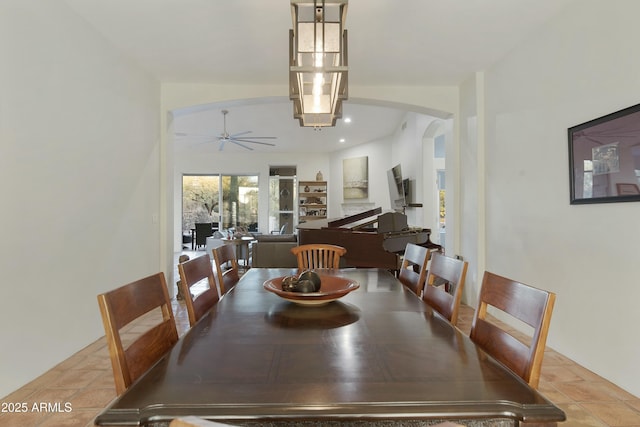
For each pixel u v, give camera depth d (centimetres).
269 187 1005
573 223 253
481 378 90
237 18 277
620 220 214
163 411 75
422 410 76
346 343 114
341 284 186
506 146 338
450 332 126
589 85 238
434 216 601
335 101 197
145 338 112
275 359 102
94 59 292
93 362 253
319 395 81
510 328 331
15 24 215
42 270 236
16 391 214
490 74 368
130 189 349
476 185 384
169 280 428
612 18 219
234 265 238
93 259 291
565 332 261
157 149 410
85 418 187
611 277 221
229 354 105
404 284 223
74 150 268
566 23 259
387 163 803
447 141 454
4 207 208
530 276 301
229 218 1009
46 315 240
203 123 710
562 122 263
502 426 76
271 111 645
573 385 221
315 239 461
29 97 225
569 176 255
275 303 165
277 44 321
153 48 329
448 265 167
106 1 254
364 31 295
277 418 74
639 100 202
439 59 350
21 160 220
